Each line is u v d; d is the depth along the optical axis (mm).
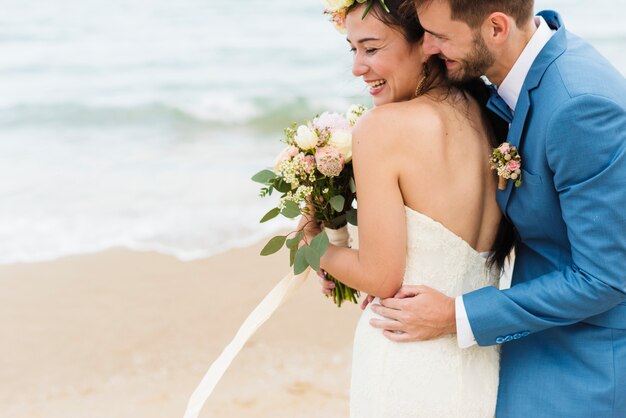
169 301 5195
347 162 2328
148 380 4293
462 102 2217
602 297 2006
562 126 1960
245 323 2551
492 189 2246
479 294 2135
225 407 3980
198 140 9922
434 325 2152
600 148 1936
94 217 6906
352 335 4707
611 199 1940
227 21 16062
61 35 15422
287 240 2459
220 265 5785
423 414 2182
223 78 12453
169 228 6605
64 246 6246
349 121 2467
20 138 9961
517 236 2305
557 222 2113
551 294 2061
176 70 13062
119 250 6137
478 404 2223
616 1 15734
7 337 4742
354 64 2244
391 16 2115
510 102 2145
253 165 8633
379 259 2150
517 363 2250
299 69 12797
